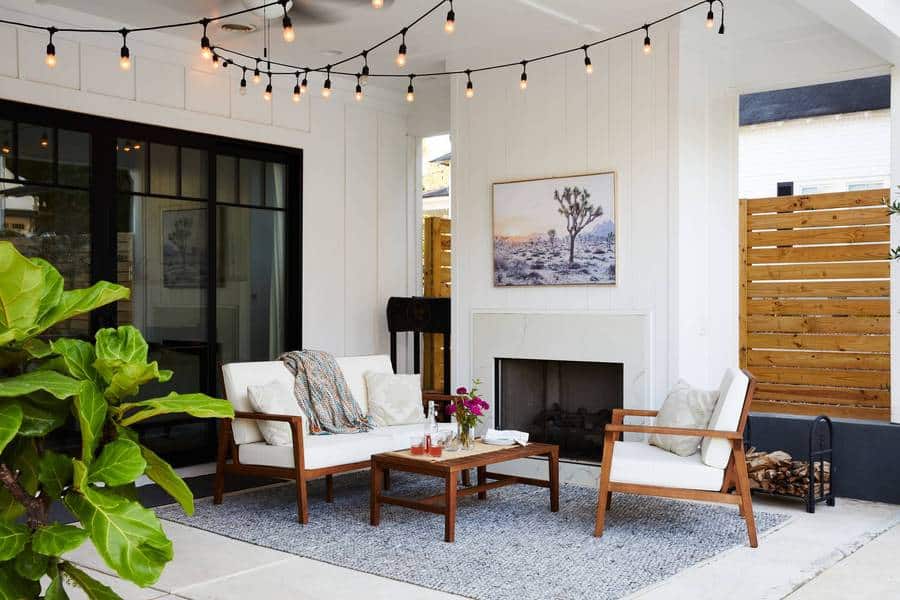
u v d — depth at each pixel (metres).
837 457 5.61
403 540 4.54
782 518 5.00
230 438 5.50
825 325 6.40
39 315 2.05
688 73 6.04
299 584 3.84
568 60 6.39
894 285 5.61
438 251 8.52
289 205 7.42
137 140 6.32
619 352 6.15
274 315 7.34
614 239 6.17
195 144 6.67
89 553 4.34
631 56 6.11
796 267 6.50
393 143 8.20
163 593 3.73
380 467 4.85
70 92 5.83
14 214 5.65
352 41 6.45
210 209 6.82
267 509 5.27
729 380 4.72
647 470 4.59
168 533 4.71
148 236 6.41
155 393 6.47
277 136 7.20
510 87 6.68
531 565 4.09
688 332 6.06
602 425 6.46
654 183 6.02
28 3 5.53
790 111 9.55
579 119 6.35
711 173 6.32
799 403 6.55
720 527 4.81
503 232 6.70
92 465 1.96
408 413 6.14
